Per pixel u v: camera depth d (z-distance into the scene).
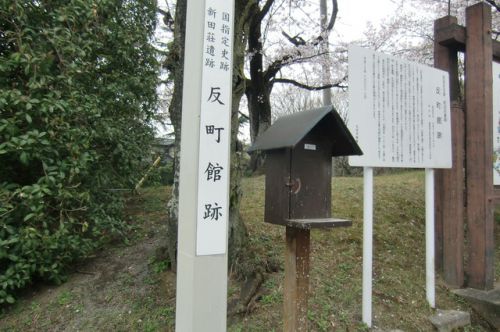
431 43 8.95
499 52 4.54
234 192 3.65
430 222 3.77
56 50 3.79
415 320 3.47
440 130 3.94
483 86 4.21
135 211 5.76
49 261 3.70
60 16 3.79
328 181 2.56
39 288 3.88
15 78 3.76
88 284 3.78
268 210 2.55
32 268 3.50
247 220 4.93
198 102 2.07
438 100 3.95
